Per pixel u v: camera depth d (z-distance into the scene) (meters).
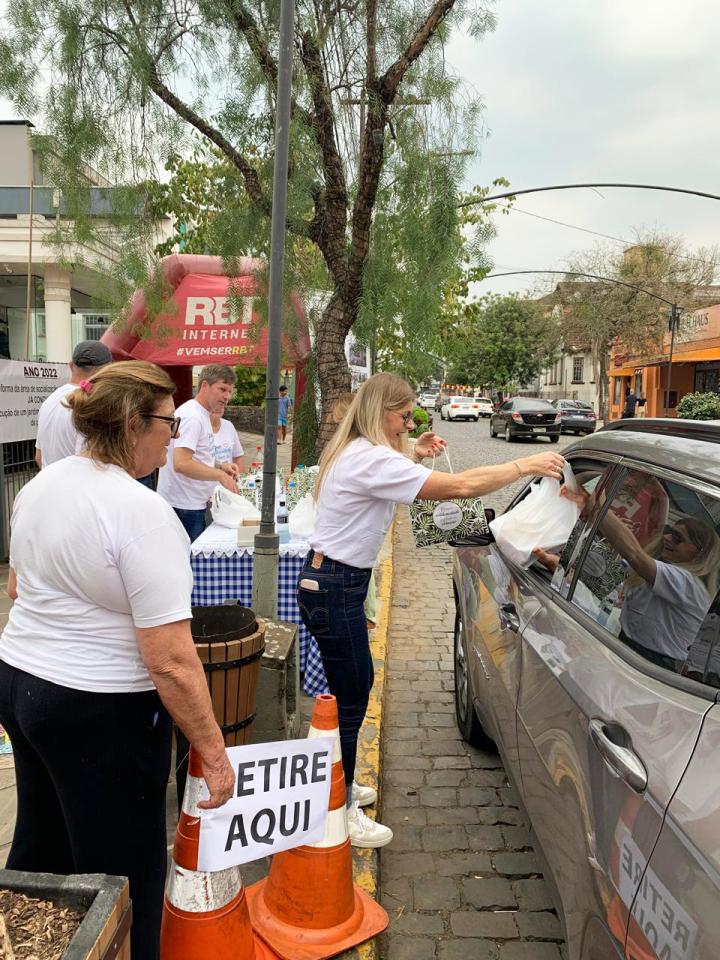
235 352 7.53
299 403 7.42
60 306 15.23
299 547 4.51
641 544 2.20
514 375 57.16
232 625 3.20
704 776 1.46
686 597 1.87
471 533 3.19
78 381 4.26
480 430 35.25
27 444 8.53
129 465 1.91
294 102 5.64
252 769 2.29
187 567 1.87
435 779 3.89
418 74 5.89
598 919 1.74
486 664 3.37
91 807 1.88
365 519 2.79
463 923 2.86
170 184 9.67
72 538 1.76
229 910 2.23
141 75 5.61
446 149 5.96
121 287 6.18
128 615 1.84
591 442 2.89
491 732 3.37
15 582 1.95
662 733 1.64
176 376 9.10
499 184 12.21
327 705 2.48
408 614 6.86
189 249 10.27
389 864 3.21
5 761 3.70
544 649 2.49
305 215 6.39
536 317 42.56
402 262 6.27
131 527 1.76
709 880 1.32
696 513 1.95
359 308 6.07
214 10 5.55
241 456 6.17
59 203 6.11
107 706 1.83
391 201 6.19
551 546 2.96
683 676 1.75
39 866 2.07
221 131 5.95
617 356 44.62
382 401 2.79
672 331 31.95
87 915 1.46
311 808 2.43
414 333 6.23
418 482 2.63
